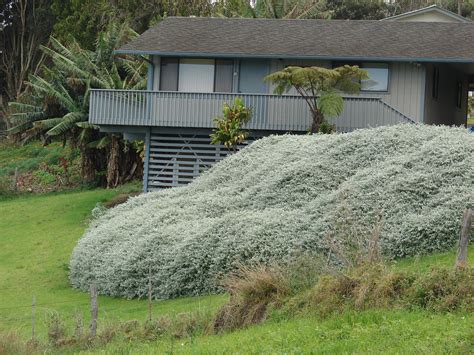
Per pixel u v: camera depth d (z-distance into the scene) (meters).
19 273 25.50
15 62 63.09
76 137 40.06
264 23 35.66
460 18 39.00
